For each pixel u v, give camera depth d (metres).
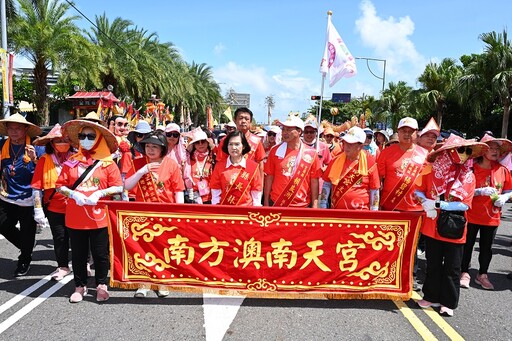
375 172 4.84
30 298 4.58
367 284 4.54
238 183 4.73
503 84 21.42
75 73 20.70
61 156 5.09
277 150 5.13
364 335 3.90
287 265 4.50
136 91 28.03
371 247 4.51
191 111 46.47
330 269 4.51
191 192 6.02
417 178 4.62
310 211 4.43
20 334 3.77
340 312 4.40
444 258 4.36
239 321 4.12
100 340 3.69
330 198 5.57
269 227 4.46
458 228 4.16
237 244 4.47
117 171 4.59
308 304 4.59
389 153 5.23
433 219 4.35
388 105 39.81
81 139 4.37
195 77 43.50
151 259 4.49
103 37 24.92
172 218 4.44
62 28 19.48
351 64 6.29
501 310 4.59
